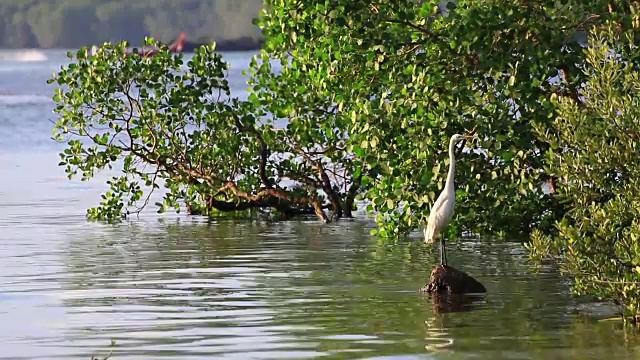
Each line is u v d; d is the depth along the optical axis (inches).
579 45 1237.1
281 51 1552.7
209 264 1262.3
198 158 1665.8
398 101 1226.6
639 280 904.9
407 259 1289.4
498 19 1201.4
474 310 989.8
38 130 3410.4
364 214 1737.2
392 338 883.4
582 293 948.0
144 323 948.6
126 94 1609.3
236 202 1705.2
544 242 940.0
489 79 1234.6
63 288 1117.1
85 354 847.1
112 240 1465.3
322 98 1576.0
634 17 1125.1
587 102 1008.2
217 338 890.1
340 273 1193.4
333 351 842.8
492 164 1289.4
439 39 1221.1
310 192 1706.4
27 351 858.8
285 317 966.4
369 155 1269.7
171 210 1808.6
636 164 928.3
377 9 1241.4
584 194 962.7
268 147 1670.8
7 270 1226.6
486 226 1392.7
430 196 1254.9
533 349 843.4
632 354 824.9
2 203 1881.2
